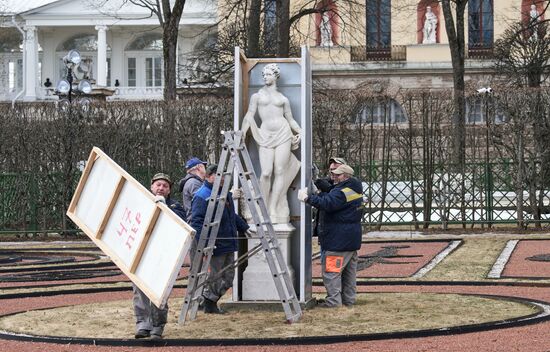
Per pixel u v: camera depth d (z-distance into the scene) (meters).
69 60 89.50
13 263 55.25
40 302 38.16
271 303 33.59
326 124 74.88
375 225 74.56
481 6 140.50
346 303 34.81
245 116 34.50
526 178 73.19
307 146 34.50
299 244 34.66
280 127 34.28
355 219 34.28
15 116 76.44
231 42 109.88
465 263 49.81
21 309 36.19
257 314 32.78
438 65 142.12
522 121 73.12
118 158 76.00
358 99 75.06
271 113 34.38
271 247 31.16
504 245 60.16
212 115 75.56
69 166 76.19
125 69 163.75
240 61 34.66
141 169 76.06
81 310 34.50
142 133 76.00
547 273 44.69
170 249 26.88
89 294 40.38
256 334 28.78
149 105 76.19
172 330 29.83
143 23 157.12
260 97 34.44
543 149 73.06
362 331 28.91
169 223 27.14
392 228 75.94
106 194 28.83
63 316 33.12
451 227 75.62
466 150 74.31
